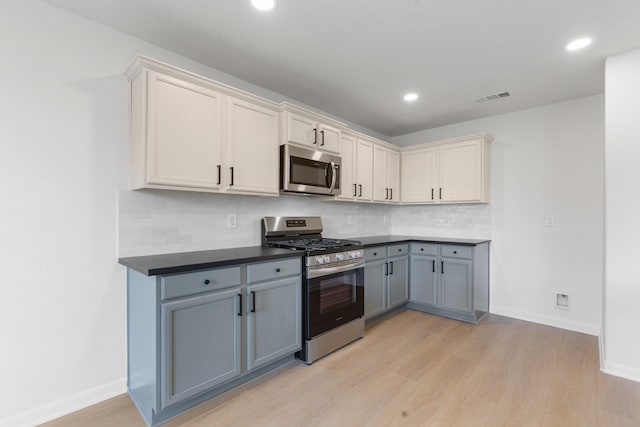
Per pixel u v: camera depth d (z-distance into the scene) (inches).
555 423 68.6
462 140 145.5
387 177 157.5
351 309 111.8
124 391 80.7
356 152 138.9
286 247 106.0
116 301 79.9
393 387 83.1
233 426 67.9
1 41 65.2
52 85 71.1
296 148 107.4
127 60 82.3
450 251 136.9
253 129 95.5
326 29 80.1
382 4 70.4
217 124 86.4
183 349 69.9
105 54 78.6
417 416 71.2
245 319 82.2
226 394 79.9
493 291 145.9
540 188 133.8
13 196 66.4
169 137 77.0
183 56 93.7
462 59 95.1
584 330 122.3
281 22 77.2
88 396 75.4
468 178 143.6
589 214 122.7
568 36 82.1
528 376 88.6
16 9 66.9
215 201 101.0
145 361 70.8
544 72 102.9
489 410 73.3
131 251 82.4
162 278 66.5
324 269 101.3
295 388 82.7
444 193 151.0
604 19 74.7
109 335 78.7
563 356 101.0
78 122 74.5
